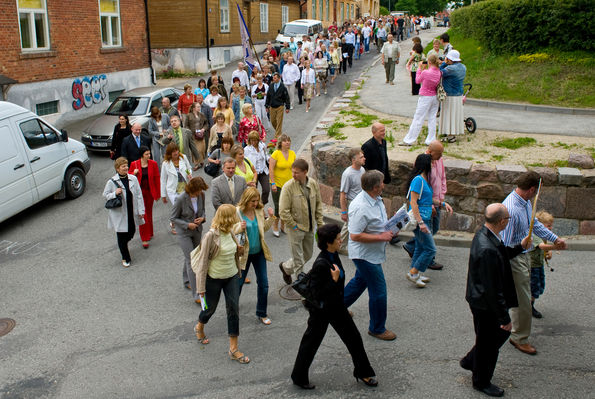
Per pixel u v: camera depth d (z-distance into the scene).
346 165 10.03
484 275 4.84
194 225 7.04
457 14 24.03
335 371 5.60
